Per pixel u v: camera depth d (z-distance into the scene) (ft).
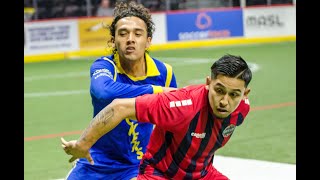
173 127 14.82
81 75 68.39
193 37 94.68
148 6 103.60
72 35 85.40
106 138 18.39
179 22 93.30
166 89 17.15
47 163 31.37
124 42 17.61
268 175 26.86
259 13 99.30
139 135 18.53
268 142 34.30
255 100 49.19
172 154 15.46
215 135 15.30
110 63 18.24
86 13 98.43
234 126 15.64
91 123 14.82
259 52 85.05
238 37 97.91
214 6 109.40
